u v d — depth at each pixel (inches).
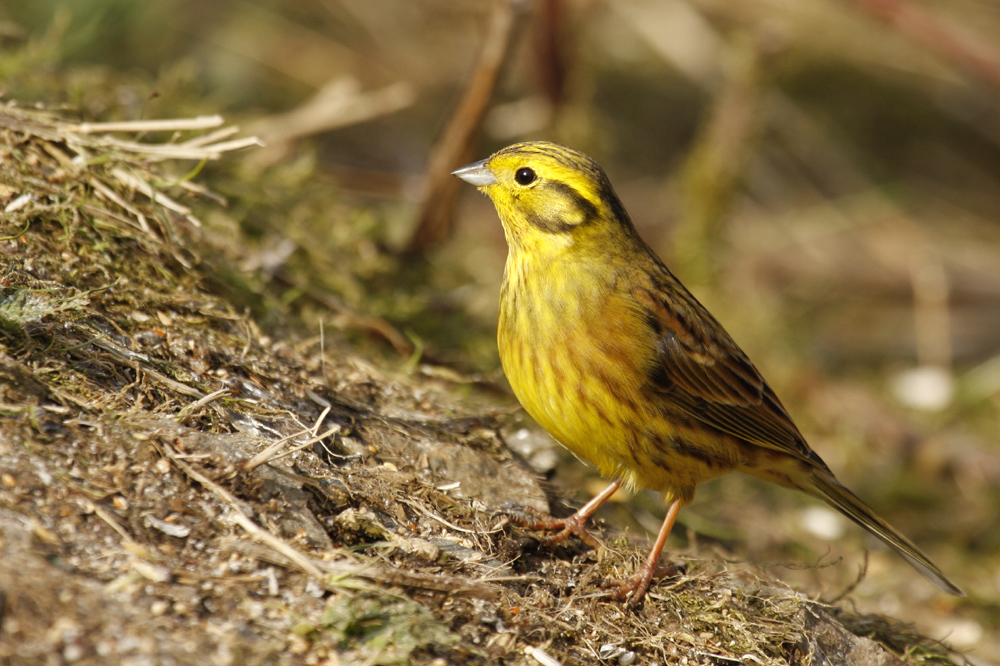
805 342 682.2
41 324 288.5
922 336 730.8
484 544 298.4
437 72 809.5
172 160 436.1
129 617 221.0
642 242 363.9
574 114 642.2
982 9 856.3
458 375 420.5
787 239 776.3
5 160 336.5
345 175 593.6
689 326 341.7
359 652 235.6
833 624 319.3
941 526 542.6
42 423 258.8
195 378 307.3
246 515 259.9
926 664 335.3
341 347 392.8
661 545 321.7
